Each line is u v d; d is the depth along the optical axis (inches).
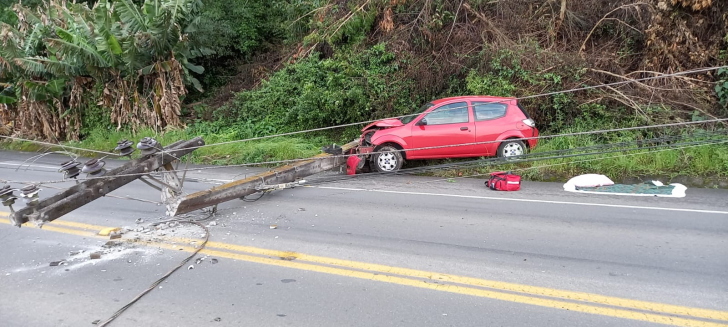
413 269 203.8
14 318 169.9
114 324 163.0
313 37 574.2
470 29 522.9
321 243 238.2
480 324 157.4
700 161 356.5
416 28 536.4
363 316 164.2
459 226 262.4
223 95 696.4
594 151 389.7
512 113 394.9
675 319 158.2
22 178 449.7
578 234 245.0
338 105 523.8
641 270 197.9
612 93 443.2
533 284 186.9
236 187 283.0
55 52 606.2
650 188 334.0
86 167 231.0
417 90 519.8
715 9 438.0
